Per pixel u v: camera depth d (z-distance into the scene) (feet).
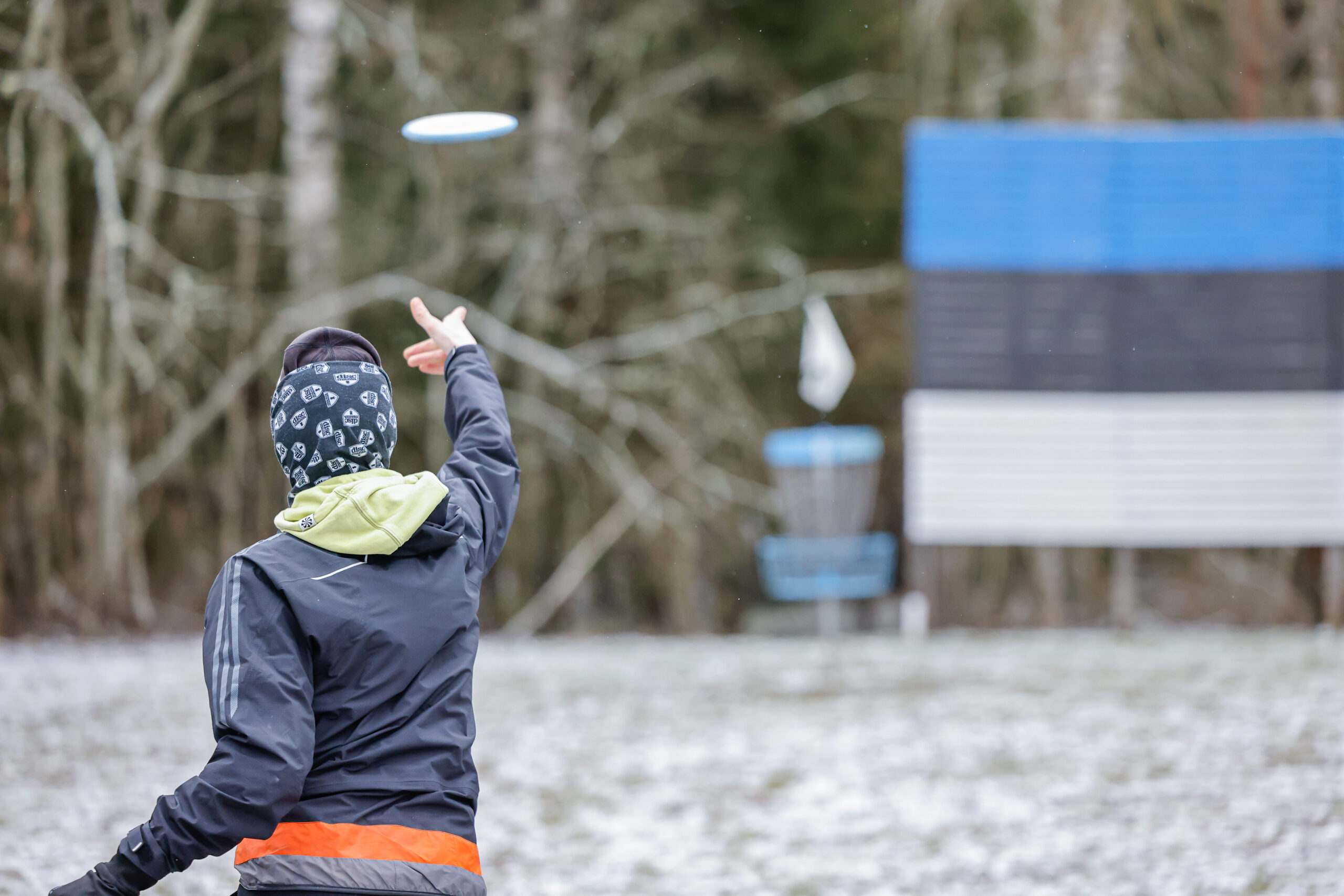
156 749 68.54
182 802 19.98
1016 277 113.29
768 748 69.92
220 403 133.49
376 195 148.97
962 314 113.60
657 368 148.97
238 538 140.97
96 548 127.24
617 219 149.89
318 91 138.21
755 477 150.41
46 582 125.29
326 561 22.04
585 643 130.21
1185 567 148.36
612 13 153.07
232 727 20.29
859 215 168.35
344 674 21.62
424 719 22.04
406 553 22.75
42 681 91.76
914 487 114.01
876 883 45.96
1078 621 144.46
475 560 24.02
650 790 61.05
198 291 134.00
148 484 132.26
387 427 23.29
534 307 148.36
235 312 139.03
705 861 49.37
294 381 23.06
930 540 114.11
